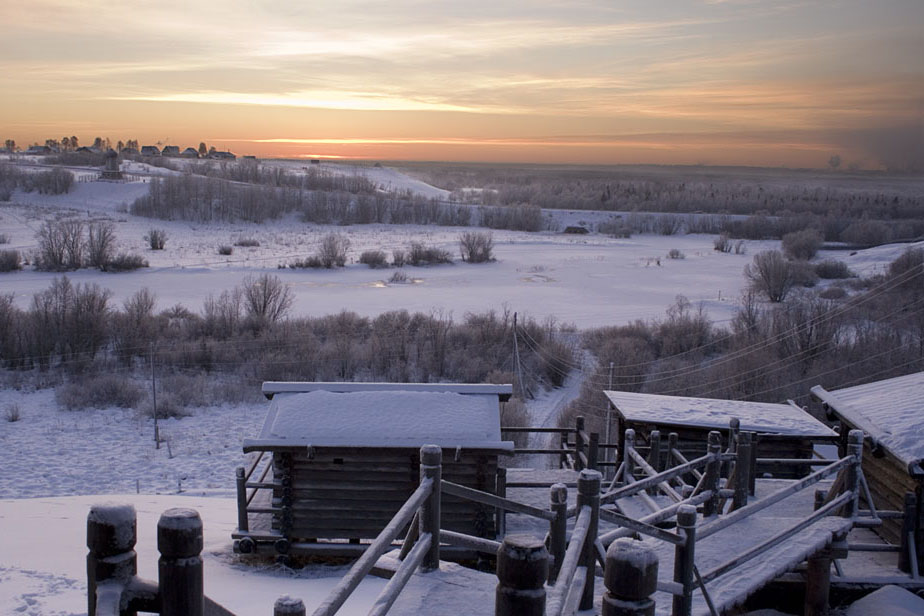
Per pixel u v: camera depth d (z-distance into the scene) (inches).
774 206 7145.7
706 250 3937.0
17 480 991.6
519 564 99.0
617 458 577.3
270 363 1521.9
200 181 4864.7
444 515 502.9
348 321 1791.3
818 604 335.9
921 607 345.1
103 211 4547.2
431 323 1708.9
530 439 1212.5
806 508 438.0
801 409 589.6
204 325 1766.7
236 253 3321.9
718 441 327.9
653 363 1576.0
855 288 2423.7
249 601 404.2
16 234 3582.7
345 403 525.3
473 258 3181.6
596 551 199.0
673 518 365.1
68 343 1579.7
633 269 3070.9
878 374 1455.5
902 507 401.7
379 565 208.5
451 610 182.7
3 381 1480.1
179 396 1363.2
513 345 1632.6
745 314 1856.5
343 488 504.4
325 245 2965.1
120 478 1003.9
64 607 328.2
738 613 364.5
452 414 518.0
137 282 2492.6
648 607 118.3
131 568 88.7
